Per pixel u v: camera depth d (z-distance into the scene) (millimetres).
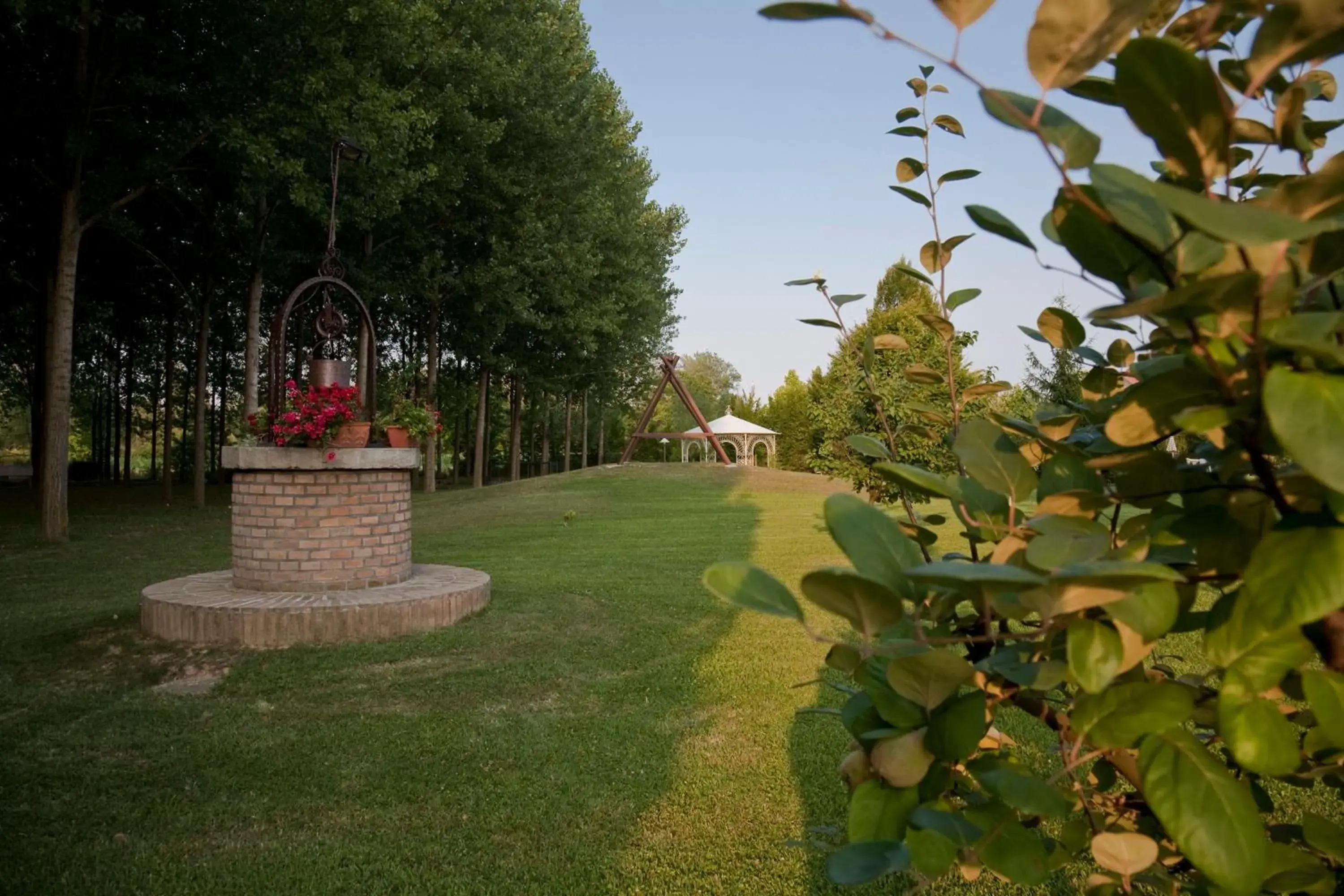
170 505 19359
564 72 20516
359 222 15180
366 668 5387
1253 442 606
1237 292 488
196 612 5781
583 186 21547
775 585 623
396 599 6168
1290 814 3213
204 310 18141
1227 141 522
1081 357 1007
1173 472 755
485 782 3805
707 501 18938
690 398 27969
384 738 4297
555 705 4820
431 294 20156
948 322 1201
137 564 10430
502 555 11023
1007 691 823
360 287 18469
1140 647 640
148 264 17969
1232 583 688
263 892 2918
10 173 13367
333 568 6508
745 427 35219
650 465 26359
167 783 3805
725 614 6996
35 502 19172
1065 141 556
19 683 5215
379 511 6711
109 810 3551
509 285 20141
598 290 24422
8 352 22375
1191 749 644
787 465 38344
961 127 1228
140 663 5492
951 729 713
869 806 790
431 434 7148
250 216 15680
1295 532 590
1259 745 613
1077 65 524
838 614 615
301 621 5789
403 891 2922
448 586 6797
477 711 4703
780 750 4105
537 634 6230
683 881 2963
